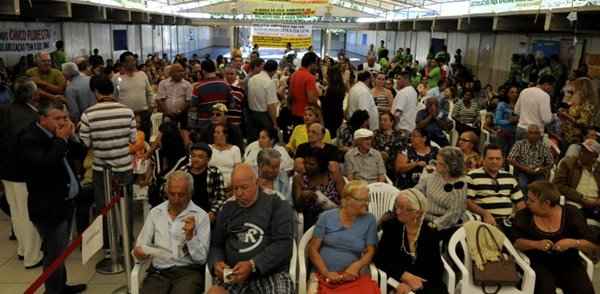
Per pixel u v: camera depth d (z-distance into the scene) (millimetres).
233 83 7117
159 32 18594
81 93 5836
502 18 10094
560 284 3422
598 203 4527
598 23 7801
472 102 8062
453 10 12625
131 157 4207
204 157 3881
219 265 3109
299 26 14023
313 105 5789
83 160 4551
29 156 3236
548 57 10000
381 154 5129
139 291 3090
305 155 4344
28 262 4141
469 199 4027
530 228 3490
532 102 6008
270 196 3299
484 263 3350
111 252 4129
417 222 3342
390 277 3355
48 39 10125
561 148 6219
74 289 3789
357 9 16969
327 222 3443
